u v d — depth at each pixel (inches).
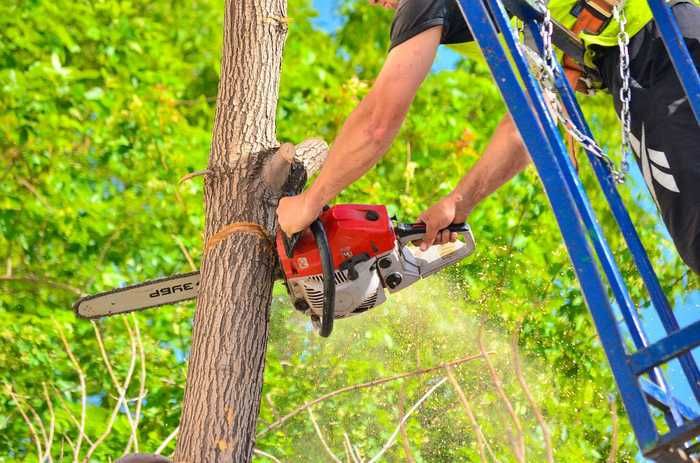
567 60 228.4
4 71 611.8
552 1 214.1
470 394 378.6
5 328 518.6
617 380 166.4
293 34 796.0
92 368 520.1
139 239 584.1
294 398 431.5
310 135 629.9
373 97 212.1
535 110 195.2
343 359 425.1
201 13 850.8
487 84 725.9
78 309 261.4
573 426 427.5
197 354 246.8
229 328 245.1
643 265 206.2
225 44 270.5
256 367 247.6
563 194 174.9
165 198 589.9
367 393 409.1
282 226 228.1
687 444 197.0
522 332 439.8
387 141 214.4
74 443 493.4
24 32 646.5
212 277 249.4
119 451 493.4
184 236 587.5
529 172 569.9
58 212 584.7
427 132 654.5
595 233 194.5
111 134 610.2
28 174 631.8
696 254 203.3
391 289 240.1
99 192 613.0
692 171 199.2
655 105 203.9
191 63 826.2
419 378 376.5
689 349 161.9
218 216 253.8
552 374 438.6
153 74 658.8
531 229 527.2
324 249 224.5
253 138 259.8
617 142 679.1
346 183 218.2
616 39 209.6
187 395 246.4
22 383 506.6
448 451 380.8
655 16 179.2
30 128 605.6
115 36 682.2
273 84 267.6
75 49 649.0
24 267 616.4
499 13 197.0
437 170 627.5
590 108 692.7
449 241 243.8
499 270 461.1
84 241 583.2
